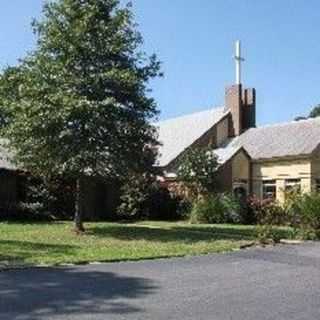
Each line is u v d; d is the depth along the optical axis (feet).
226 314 34.73
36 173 87.81
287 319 33.81
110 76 78.23
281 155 137.49
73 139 77.61
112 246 67.05
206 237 79.00
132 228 92.79
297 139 140.36
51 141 77.87
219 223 113.70
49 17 80.53
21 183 115.24
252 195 132.98
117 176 82.84
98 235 79.97
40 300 37.60
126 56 82.33
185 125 164.45
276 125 153.07
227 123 160.56
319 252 63.36
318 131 139.33
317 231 79.77
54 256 56.90
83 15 79.97
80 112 76.18
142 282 43.93
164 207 126.82
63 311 34.96
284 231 83.15
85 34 79.51
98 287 41.83
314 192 88.94
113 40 80.33
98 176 82.84
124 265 52.47
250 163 143.23
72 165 78.28
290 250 65.26
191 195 128.36
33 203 112.68
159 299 38.34
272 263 54.60
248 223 113.39
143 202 125.29
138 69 82.64
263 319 33.78
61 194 116.57
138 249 63.93
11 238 73.10
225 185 135.74
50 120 76.38
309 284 44.06
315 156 133.39
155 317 33.88
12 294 39.29
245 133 158.20
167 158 143.95
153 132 83.25
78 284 42.83
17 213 109.50
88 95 78.89
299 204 83.41
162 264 53.36
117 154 80.12
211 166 130.82
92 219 120.26
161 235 81.46
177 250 63.26
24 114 77.71
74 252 60.44
